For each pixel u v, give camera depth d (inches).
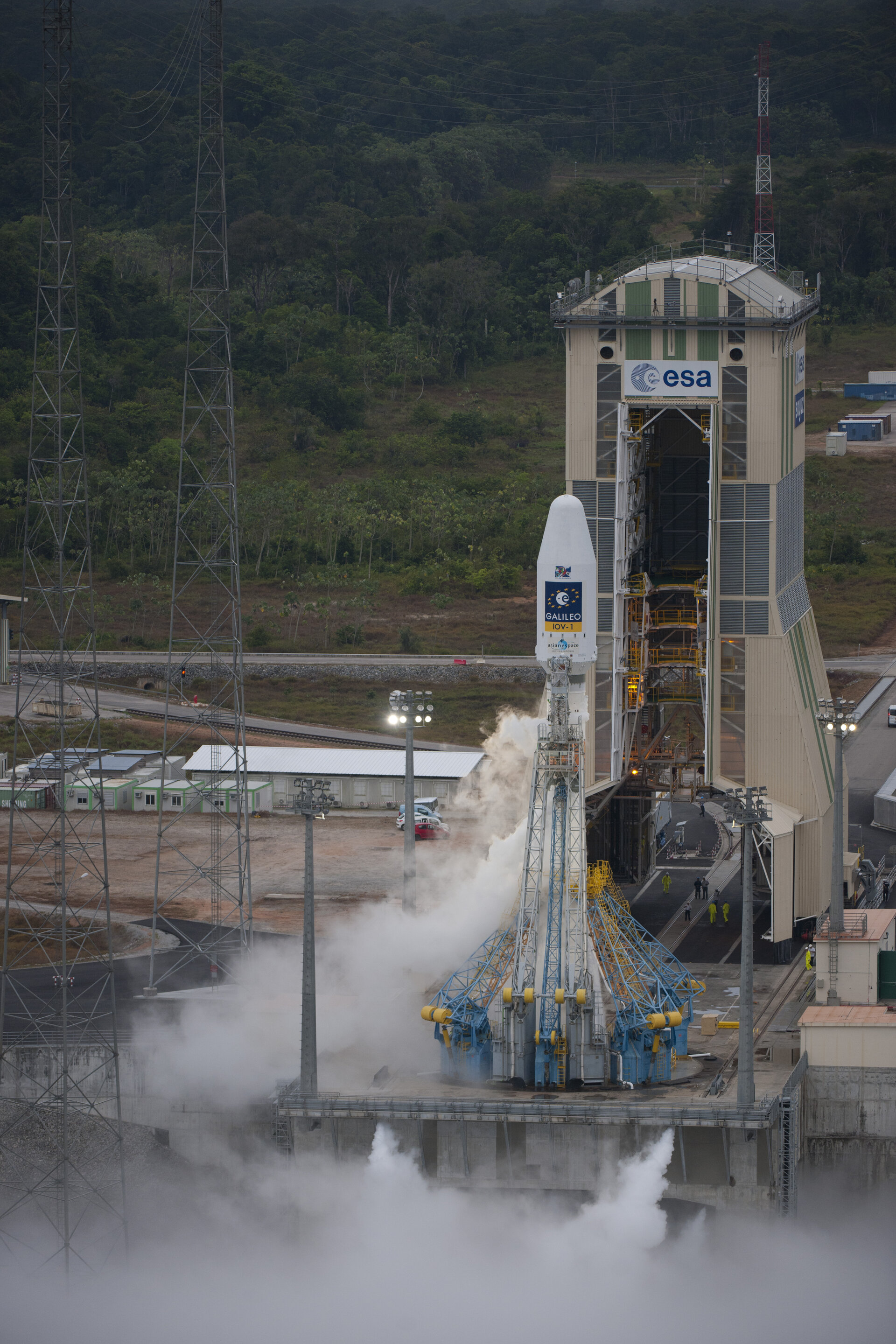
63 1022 6924.2
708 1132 6835.6
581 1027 7150.6
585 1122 6796.3
